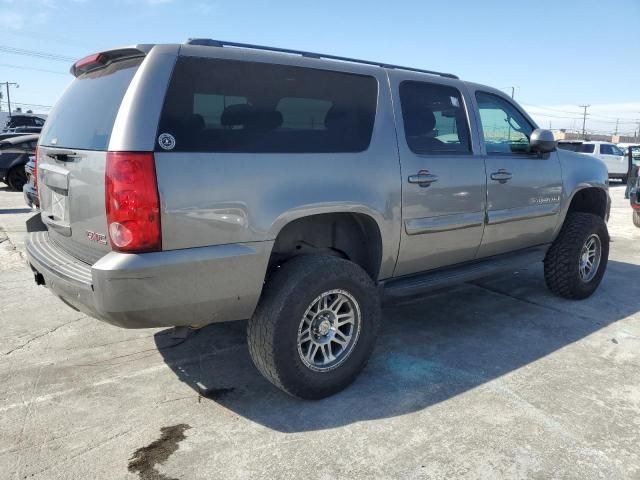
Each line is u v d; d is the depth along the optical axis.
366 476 2.37
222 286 2.60
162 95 2.44
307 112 2.96
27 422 2.79
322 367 2.99
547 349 3.79
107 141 2.42
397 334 4.07
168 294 2.45
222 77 2.65
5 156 12.56
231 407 2.96
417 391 3.15
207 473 2.39
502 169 4.02
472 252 3.99
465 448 2.57
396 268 3.47
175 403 3.00
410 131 3.45
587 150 21.91
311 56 3.15
